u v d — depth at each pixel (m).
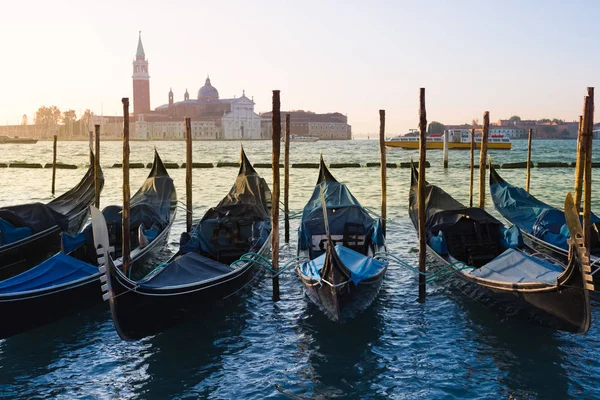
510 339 11.38
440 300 13.55
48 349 11.23
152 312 11.05
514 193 19.95
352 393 9.60
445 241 14.67
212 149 119.44
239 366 10.58
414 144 78.69
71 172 48.06
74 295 12.16
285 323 12.43
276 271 13.66
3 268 15.41
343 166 52.88
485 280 12.09
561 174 43.88
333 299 11.20
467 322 12.24
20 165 52.53
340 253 13.03
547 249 15.59
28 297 11.23
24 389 9.80
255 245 15.14
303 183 38.06
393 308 13.14
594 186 33.19
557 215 16.52
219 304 12.77
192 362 10.73
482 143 20.89
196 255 13.14
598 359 10.44
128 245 12.62
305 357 10.88
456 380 9.91
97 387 9.88
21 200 30.19
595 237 14.41
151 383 10.00
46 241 16.86
